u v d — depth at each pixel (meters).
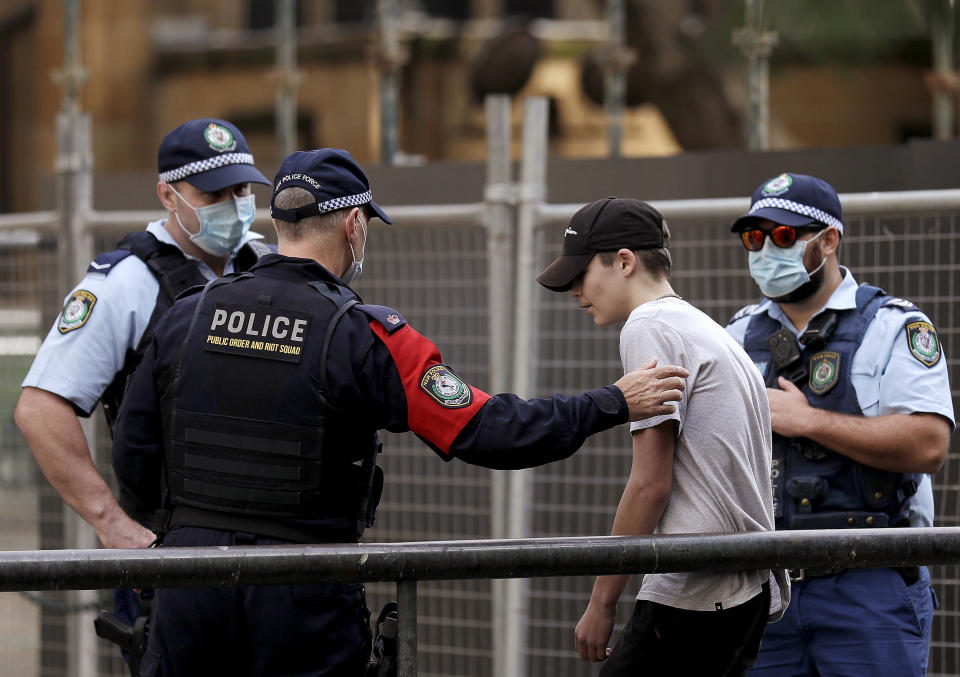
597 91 31.94
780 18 19.28
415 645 8.03
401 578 7.95
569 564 8.05
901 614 11.17
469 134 46.50
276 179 9.25
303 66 50.16
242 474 8.43
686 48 28.78
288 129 22.39
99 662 18.44
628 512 9.00
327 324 8.50
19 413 11.35
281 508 8.40
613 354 16.12
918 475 11.56
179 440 8.62
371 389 8.42
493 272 15.35
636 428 8.98
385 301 17.17
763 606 9.34
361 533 8.85
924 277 14.62
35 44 55.78
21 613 22.42
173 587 7.66
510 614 15.27
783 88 41.19
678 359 9.05
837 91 40.78
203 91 52.81
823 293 11.83
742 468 9.07
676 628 9.16
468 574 7.98
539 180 15.23
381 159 20.48
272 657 8.36
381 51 20.58
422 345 8.53
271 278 8.82
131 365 11.68
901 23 19.92
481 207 15.40
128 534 11.22
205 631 8.38
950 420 11.21
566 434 8.34
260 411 8.41
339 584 8.56
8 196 56.47
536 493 16.62
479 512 16.80
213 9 54.28
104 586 7.57
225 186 11.77
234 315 8.66
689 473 9.07
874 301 11.69
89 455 11.46
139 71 53.75
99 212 18.66
